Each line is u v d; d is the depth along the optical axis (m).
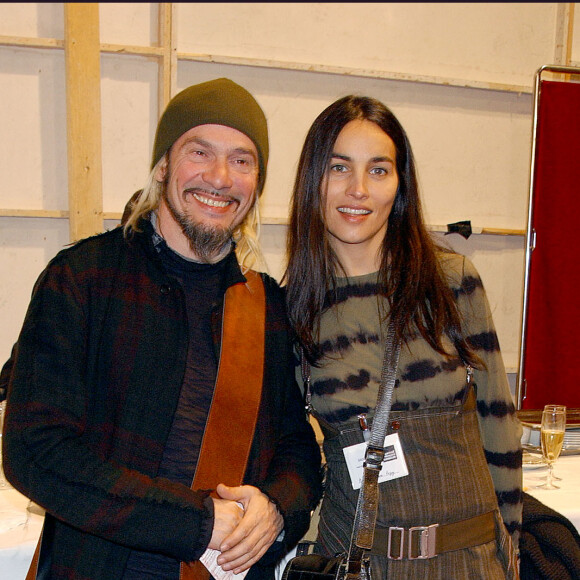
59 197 3.19
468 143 3.68
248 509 1.23
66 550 1.20
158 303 1.30
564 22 3.62
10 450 1.15
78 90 2.94
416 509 1.35
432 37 3.55
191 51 3.22
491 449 1.52
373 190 1.44
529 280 2.98
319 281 1.50
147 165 3.28
